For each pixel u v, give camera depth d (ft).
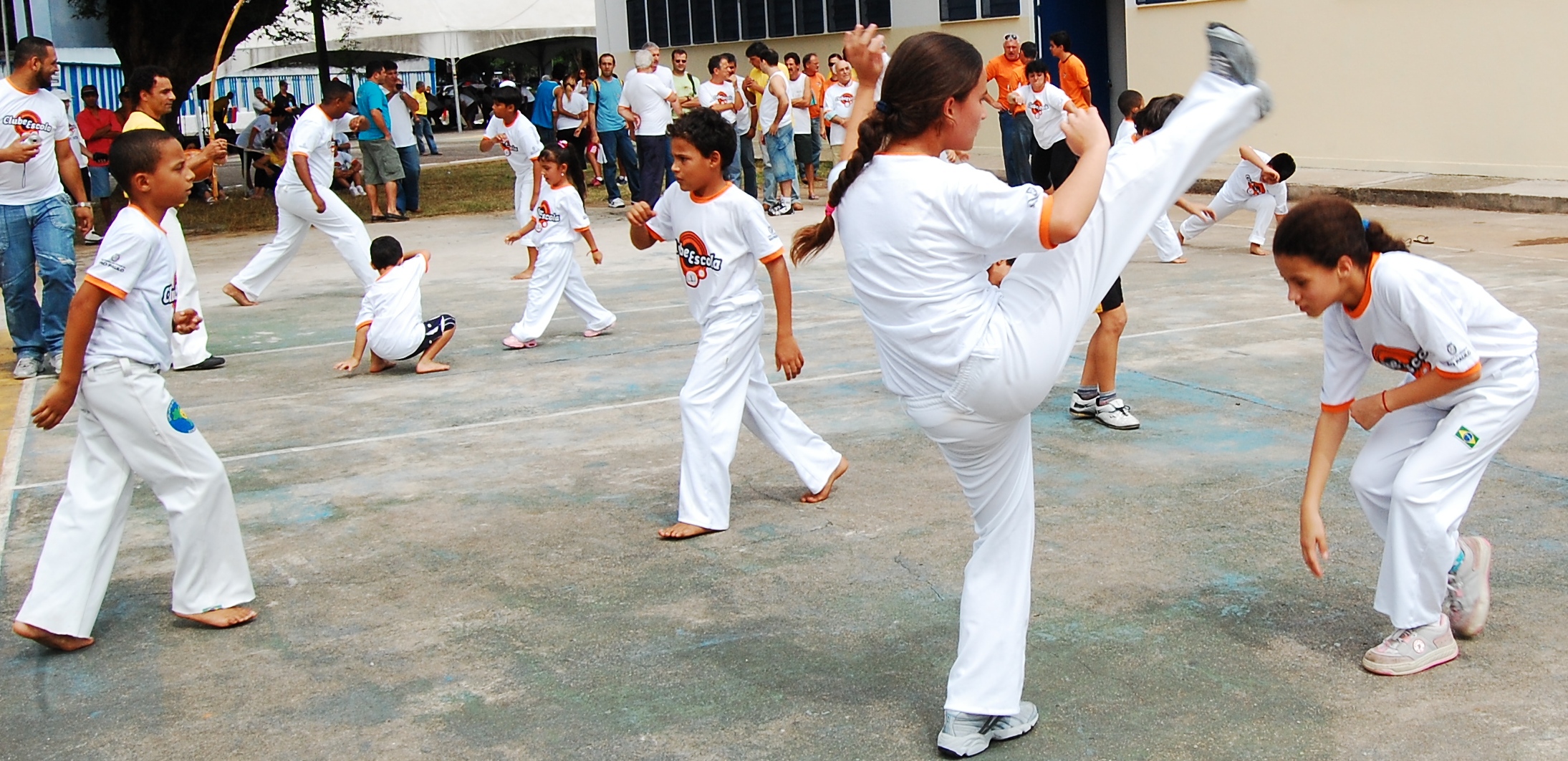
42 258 26.27
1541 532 14.92
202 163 16.39
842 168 10.14
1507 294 28.35
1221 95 9.72
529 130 40.98
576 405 23.06
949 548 15.38
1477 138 46.62
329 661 13.03
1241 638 12.60
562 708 11.82
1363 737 10.66
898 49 9.78
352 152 97.09
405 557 15.88
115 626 14.14
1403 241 11.98
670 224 16.67
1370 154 50.26
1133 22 57.82
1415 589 11.58
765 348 26.99
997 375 9.53
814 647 12.88
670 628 13.50
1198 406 21.06
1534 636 12.34
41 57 25.50
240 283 34.50
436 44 93.15
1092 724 11.07
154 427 13.30
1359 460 12.22
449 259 43.04
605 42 91.35
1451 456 11.41
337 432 21.84
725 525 16.38
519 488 18.43
